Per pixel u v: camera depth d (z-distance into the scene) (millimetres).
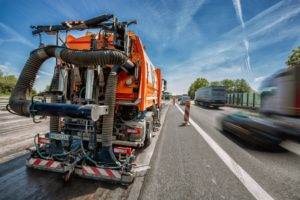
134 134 6336
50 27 4883
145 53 6754
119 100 6305
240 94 40094
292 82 8102
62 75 5168
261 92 10102
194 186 4383
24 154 5879
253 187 4414
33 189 3982
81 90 5473
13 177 4434
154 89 9570
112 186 4227
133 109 6652
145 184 4387
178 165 5574
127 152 4543
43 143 4801
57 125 4992
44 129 9688
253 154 6812
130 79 6242
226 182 4621
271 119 7992
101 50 4008
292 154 6852
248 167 5586
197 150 7090
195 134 9961
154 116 10172
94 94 5121
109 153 4457
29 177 4457
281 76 8688
